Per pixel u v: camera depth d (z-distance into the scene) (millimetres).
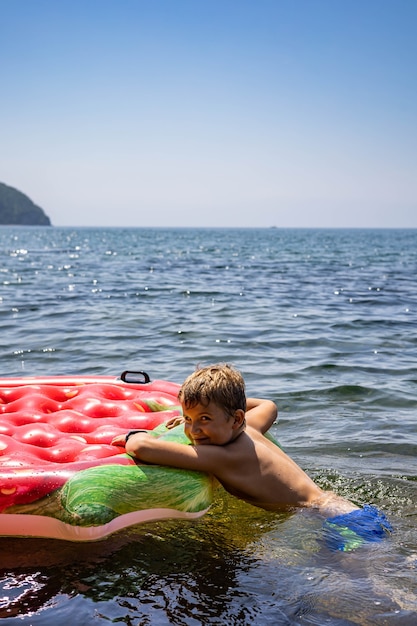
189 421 3547
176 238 82625
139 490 3262
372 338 9445
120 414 4328
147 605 2598
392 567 2922
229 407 3496
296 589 2727
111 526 3186
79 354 8070
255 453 3572
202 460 3459
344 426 5305
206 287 16672
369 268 24906
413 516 3568
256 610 2572
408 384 6738
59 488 3164
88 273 21266
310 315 11680
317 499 3553
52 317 11086
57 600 2627
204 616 2525
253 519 3414
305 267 25141
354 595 2686
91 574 2836
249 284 17656
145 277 19781
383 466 4383
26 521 3150
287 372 7223
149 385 4871
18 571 2854
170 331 9789
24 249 43031
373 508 3568
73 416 4168
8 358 7816
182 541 3162
